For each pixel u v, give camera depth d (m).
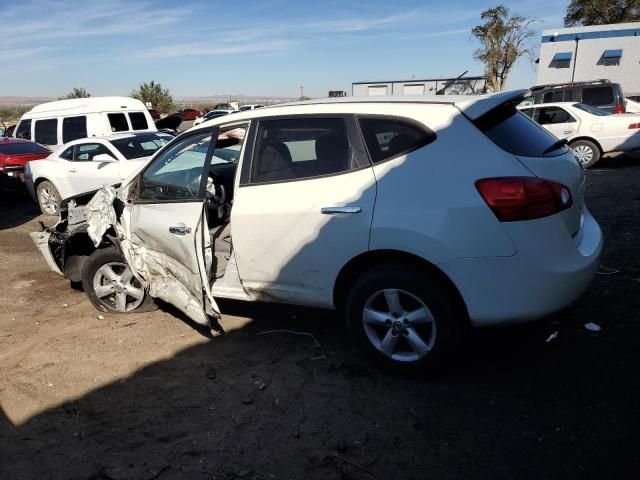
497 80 36.47
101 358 3.82
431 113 3.04
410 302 3.10
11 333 4.39
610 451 2.50
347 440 2.74
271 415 3.00
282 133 3.46
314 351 3.70
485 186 2.79
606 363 3.23
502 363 3.33
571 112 11.08
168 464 2.66
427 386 3.15
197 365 3.63
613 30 28.50
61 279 5.81
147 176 4.11
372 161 3.11
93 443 2.86
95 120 12.62
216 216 4.54
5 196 12.15
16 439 2.94
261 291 3.60
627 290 4.24
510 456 2.53
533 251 2.78
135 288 4.54
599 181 9.44
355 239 3.09
